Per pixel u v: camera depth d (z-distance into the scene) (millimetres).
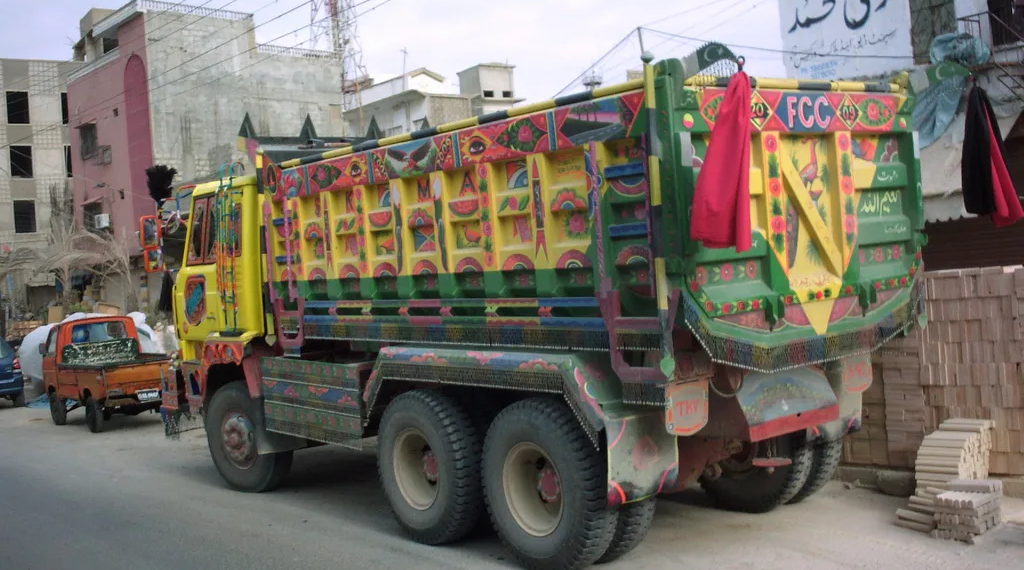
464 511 5898
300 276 7254
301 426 7320
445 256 5875
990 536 5430
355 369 6684
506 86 44531
